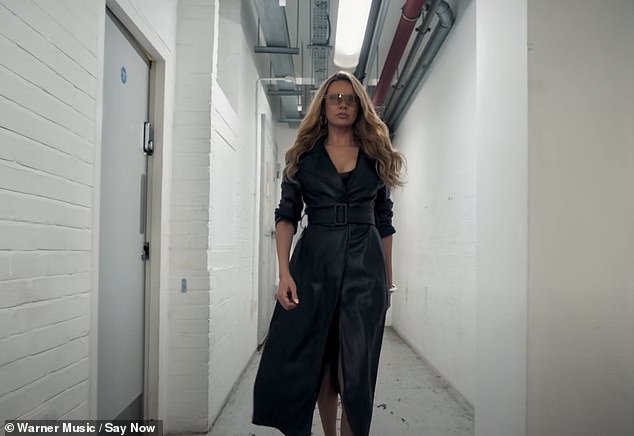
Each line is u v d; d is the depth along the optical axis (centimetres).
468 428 230
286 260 145
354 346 132
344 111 144
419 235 418
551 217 143
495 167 160
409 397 284
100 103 146
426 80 395
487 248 165
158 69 214
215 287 237
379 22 338
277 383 136
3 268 101
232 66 308
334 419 147
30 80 110
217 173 243
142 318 205
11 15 103
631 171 144
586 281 142
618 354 142
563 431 141
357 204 142
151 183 211
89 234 139
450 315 307
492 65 164
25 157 108
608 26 146
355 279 137
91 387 140
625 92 145
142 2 186
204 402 220
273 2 293
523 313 142
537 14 145
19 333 107
